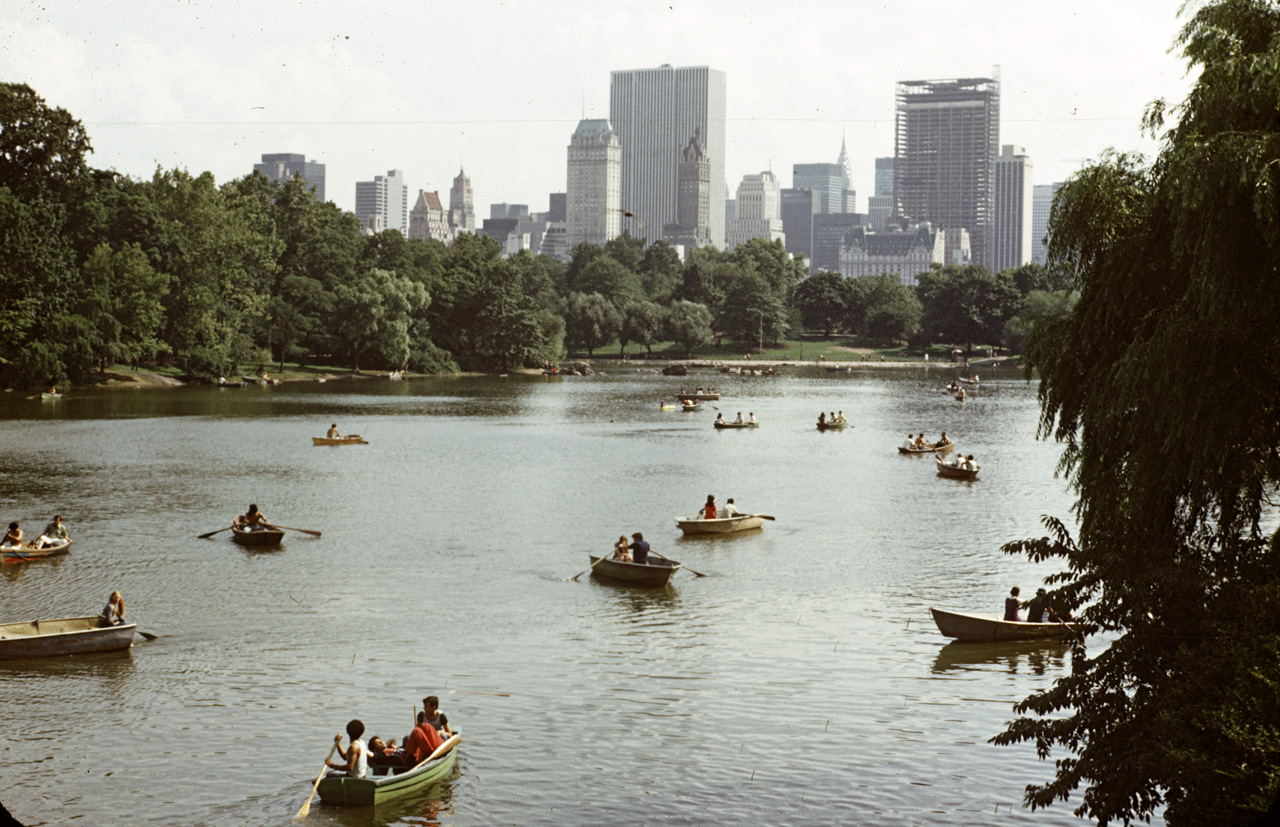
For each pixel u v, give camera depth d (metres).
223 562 45.69
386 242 194.62
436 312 193.25
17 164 116.38
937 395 156.88
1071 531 53.34
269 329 163.25
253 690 30.50
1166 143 20.89
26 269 113.56
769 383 184.75
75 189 130.38
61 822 22.80
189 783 24.69
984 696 30.86
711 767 25.91
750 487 68.25
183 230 148.38
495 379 182.50
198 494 62.16
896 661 33.81
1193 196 18.25
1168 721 17.28
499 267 198.62
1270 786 15.70
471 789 24.66
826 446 91.19
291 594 40.72
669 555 48.59
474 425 105.25
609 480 70.44
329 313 170.12
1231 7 20.00
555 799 24.25
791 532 54.06
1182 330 18.50
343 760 25.91
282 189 181.38
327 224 187.12
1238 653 17.00
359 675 31.84
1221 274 18.14
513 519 56.44
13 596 40.06
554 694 30.53
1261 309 18.44
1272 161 17.58
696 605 40.03
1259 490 19.89
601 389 162.38
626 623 37.62
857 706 29.92
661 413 122.44
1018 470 77.50
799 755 26.67
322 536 51.41
